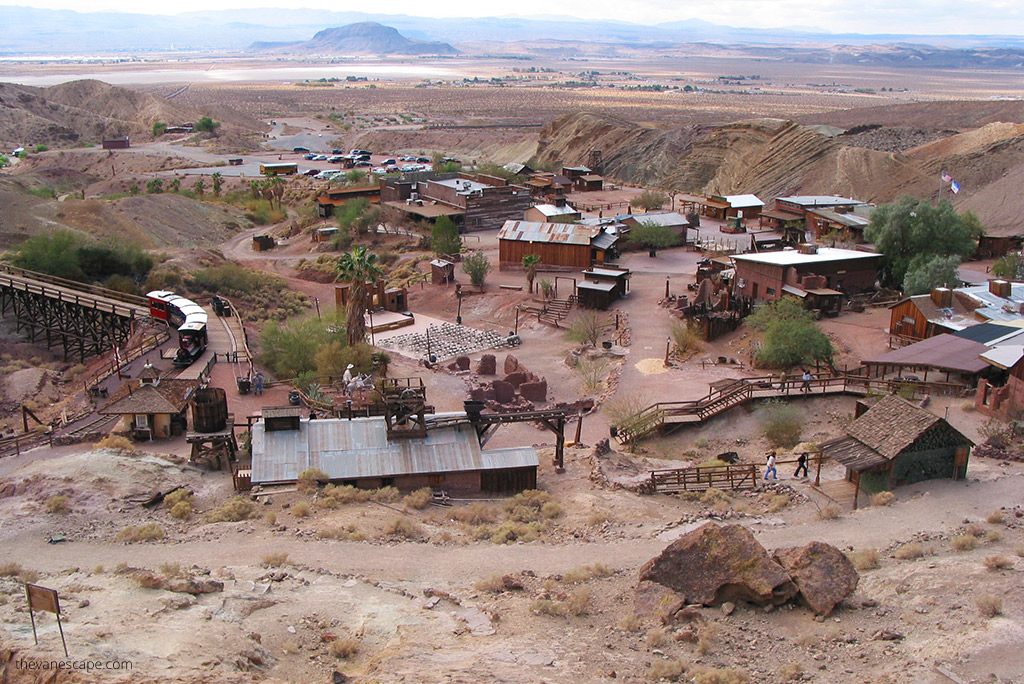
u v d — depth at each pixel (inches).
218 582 1108.5
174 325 3021.7
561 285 3949.3
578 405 2438.5
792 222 4958.2
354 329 2861.7
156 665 835.4
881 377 2416.3
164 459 1729.8
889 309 3294.8
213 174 7293.3
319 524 1438.2
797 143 7106.3
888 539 1332.4
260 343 3011.8
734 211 5438.0
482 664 911.7
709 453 2032.5
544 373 2886.3
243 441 1887.3
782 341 2613.2
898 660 914.7
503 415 1840.6
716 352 2928.2
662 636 1000.2
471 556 1315.2
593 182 6820.9
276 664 912.3
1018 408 1936.5
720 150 7824.8
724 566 1088.8
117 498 1533.0
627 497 1658.5
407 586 1179.3
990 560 1132.5
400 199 5989.2
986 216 5019.7
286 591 1128.8
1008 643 917.8
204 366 2578.7
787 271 3243.1
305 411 2177.7
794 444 2046.0
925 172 6107.3
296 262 5000.0
